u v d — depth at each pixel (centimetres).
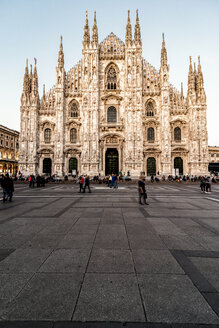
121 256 564
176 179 4647
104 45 5497
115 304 355
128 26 5253
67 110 5322
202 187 2512
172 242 681
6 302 362
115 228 841
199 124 5059
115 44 5494
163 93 5116
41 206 1362
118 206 1365
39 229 826
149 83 5362
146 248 625
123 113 5259
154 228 843
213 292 395
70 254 576
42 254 577
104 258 549
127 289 401
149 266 504
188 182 4494
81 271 475
